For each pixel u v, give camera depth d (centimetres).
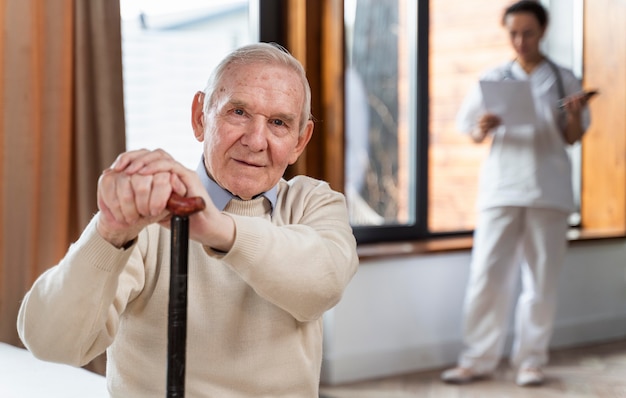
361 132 430
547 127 393
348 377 390
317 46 402
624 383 394
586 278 484
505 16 400
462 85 465
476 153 473
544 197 386
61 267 110
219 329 127
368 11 429
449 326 426
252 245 111
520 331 401
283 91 125
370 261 395
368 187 434
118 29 301
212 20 375
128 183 101
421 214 447
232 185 128
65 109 292
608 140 519
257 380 128
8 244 280
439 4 453
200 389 127
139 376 129
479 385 388
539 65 398
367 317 397
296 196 137
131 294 126
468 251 431
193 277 129
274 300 116
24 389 155
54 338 110
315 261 117
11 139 280
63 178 292
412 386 384
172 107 364
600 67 518
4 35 278
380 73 435
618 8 510
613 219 518
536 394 373
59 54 290
